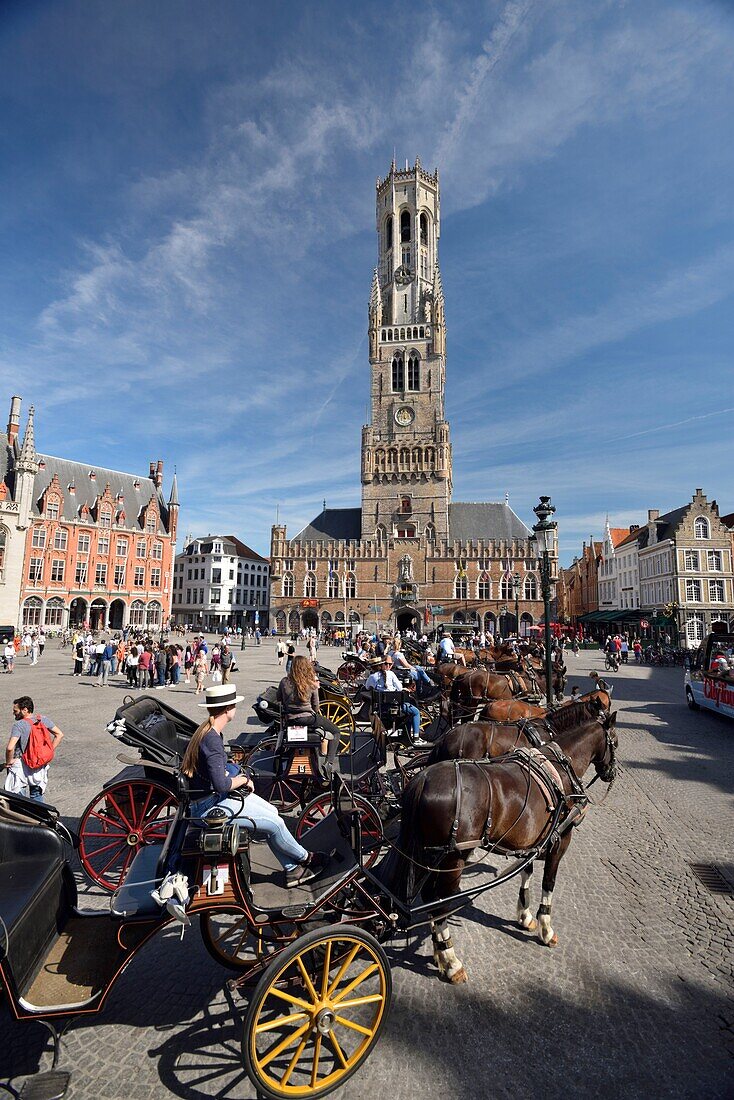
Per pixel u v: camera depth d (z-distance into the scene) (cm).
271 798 855
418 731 1196
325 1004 412
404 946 604
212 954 489
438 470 8344
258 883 498
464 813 515
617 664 3759
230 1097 412
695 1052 450
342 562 8431
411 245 9075
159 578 8406
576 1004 506
